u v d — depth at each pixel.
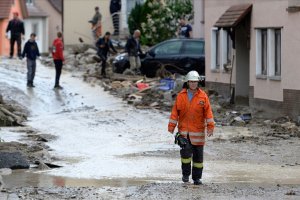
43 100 43.47
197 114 21.34
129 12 72.56
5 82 47.25
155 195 19.66
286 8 35.62
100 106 42.38
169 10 61.03
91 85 49.28
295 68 35.12
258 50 38.97
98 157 27.30
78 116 38.69
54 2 106.31
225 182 21.98
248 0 40.06
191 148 21.47
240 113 38.12
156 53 51.88
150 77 52.09
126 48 52.59
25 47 46.97
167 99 43.38
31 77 46.97
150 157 27.12
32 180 22.83
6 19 81.50
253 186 21.19
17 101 42.12
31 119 37.94
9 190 20.78
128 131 33.78
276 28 36.91
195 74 21.38
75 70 57.22
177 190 20.33
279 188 20.69
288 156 26.95
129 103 42.97
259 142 30.19
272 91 37.31
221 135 32.00
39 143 30.19
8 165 25.05
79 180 22.81
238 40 41.84
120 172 24.17
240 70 41.94
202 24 59.25
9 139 31.05
